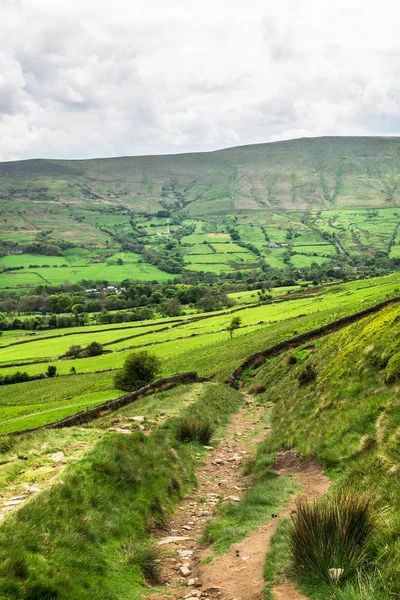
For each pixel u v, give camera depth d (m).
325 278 194.88
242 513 10.98
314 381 24.52
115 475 11.78
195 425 19.95
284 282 189.88
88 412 34.78
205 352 74.00
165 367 73.31
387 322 21.30
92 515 9.62
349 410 15.57
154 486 12.44
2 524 7.91
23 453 14.04
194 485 14.46
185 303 178.75
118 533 9.52
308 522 7.59
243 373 48.22
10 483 11.03
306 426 17.44
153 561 8.73
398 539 7.00
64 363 95.94
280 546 8.18
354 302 70.81
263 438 21.00
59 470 11.83
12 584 6.29
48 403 64.00
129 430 17.69
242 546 9.14
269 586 7.23
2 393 81.62
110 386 65.44
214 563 8.64
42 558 7.23
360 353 20.28
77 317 157.50
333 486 11.21
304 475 13.16
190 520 11.84
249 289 190.38
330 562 7.02
